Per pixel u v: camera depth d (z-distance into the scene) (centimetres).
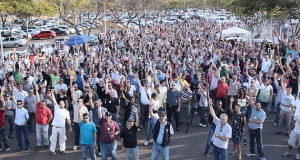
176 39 3275
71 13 3838
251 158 1002
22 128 1091
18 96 1307
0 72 1817
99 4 3450
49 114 1107
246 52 2164
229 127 855
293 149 1071
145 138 1182
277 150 1065
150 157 1024
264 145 1107
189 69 1647
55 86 1412
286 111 1170
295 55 1969
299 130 973
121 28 4731
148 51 2306
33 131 1299
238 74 1480
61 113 1059
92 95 1156
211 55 2012
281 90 1231
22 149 1115
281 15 2611
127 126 887
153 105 1066
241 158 998
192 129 1273
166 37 3522
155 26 5375
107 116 893
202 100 1273
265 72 1684
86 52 2477
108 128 894
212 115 934
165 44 2788
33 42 4447
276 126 1288
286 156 1016
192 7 9531
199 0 9319
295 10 2609
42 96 1312
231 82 1320
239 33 2762
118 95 1318
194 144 1124
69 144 1156
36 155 1062
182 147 1100
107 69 1619
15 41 4003
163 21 6694
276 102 1355
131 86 1357
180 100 1248
